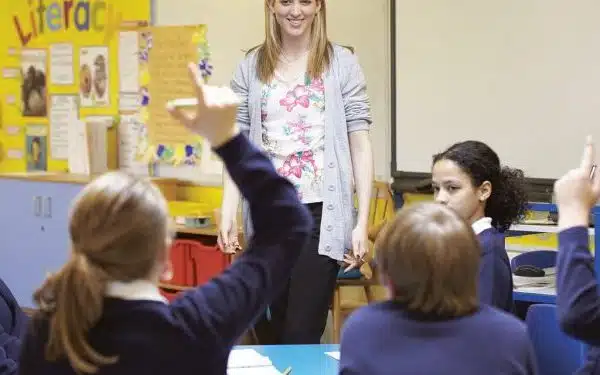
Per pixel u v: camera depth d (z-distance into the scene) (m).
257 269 1.59
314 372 2.55
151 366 1.48
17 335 2.58
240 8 5.94
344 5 5.64
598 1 4.66
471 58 5.16
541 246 4.47
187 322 1.51
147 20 6.34
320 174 3.35
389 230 1.84
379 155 5.62
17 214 6.52
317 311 3.34
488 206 3.02
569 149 4.83
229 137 1.60
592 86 4.72
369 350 1.80
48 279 1.51
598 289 1.93
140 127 6.43
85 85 6.70
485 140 5.14
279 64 3.39
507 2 4.99
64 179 6.25
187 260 5.58
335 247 3.33
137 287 1.53
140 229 1.50
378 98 5.58
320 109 3.36
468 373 1.72
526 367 1.75
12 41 7.07
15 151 7.11
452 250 1.77
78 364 1.46
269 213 1.61
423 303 1.78
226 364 1.55
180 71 6.20
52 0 6.83
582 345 2.67
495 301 2.67
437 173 2.99
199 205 5.90
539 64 4.91
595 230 3.11
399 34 5.43
